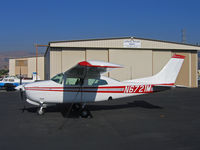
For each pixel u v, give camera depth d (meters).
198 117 8.10
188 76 24.95
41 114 8.47
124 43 22.66
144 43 23.08
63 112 9.04
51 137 5.46
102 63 6.95
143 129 6.30
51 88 8.41
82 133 5.85
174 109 9.99
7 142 5.05
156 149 4.59
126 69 22.97
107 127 6.54
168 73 10.05
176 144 4.93
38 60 43.38
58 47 21.66
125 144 4.92
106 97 9.10
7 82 22.05
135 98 14.62
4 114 8.58
